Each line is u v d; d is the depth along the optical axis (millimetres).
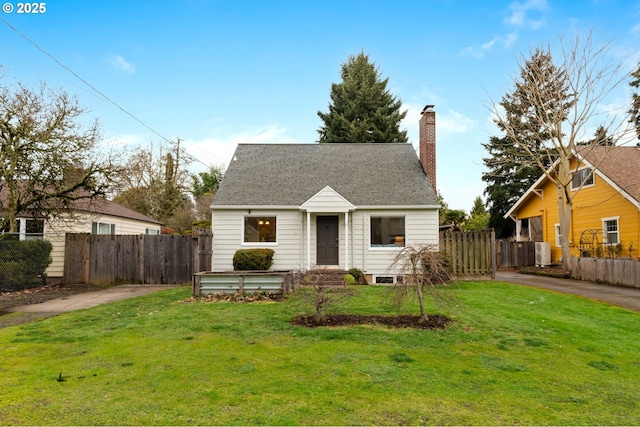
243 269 13828
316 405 3906
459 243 14867
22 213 14945
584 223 18953
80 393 4195
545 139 21266
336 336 6449
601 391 4391
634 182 16297
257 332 6770
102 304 9984
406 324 7219
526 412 3818
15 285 12781
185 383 4473
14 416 3656
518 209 24844
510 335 6645
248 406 3875
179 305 9531
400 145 19109
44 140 13406
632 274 13016
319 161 17703
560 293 11680
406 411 3793
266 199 15055
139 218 22125
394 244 14992
